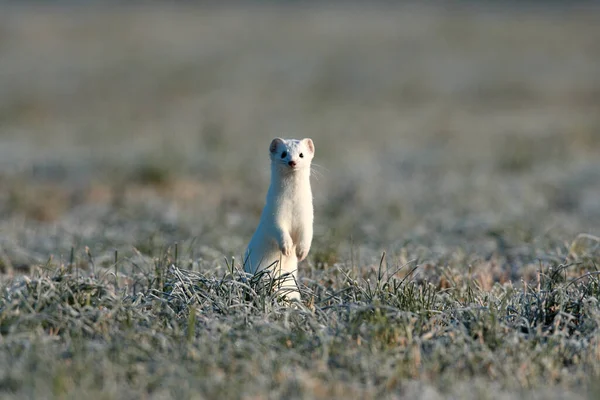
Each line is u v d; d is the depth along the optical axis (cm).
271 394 1638
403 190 5272
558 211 4497
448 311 2133
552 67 15325
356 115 11188
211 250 3069
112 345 1811
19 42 16638
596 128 8625
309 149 2455
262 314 2056
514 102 12406
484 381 1739
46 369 1680
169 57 16038
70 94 12644
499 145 7581
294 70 15225
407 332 1919
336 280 2608
